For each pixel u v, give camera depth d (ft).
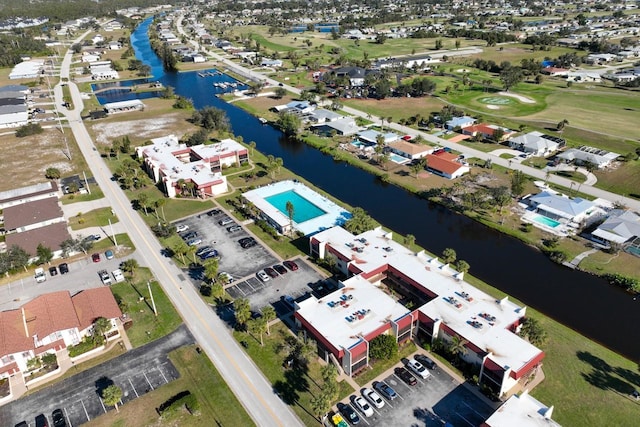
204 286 323.37
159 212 426.92
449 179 491.72
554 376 247.91
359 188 484.74
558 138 573.33
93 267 348.59
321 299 284.82
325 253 348.38
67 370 257.75
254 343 272.51
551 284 331.16
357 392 239.09
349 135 631.15
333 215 417.08
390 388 237.86
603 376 248.52
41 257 346.33
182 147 542.98
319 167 541.34
